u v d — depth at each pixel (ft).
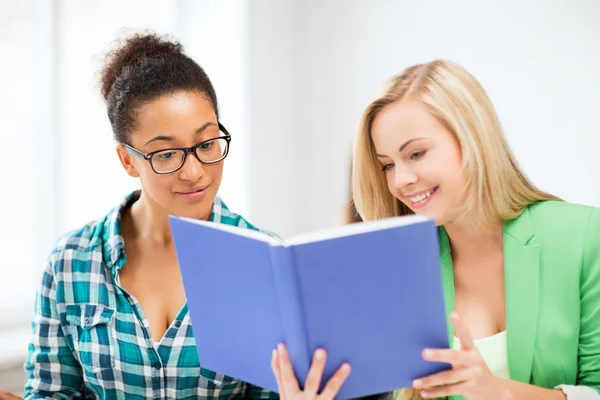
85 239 5.35
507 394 3.95
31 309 10.05
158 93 4.69
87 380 5.17
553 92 8.04
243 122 10.93
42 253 10.23
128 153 4.95
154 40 5.08
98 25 10.39
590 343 4.62
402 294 3.72
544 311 4.68
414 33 9.47
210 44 11.05
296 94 11.24
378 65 10.03
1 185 9.91
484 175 4.63
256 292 3.90
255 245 3.76
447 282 5.04
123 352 5.05
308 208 11.35
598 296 4.58
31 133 10.08
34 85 10.05
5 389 8.82
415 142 4.55
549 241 4.73
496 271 4.98
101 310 5.13
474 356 3.80
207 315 4.34
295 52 11.15
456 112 4.54
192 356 4.98
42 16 10.00
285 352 3.82
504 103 8.54
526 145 8.38
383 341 3.79
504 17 8.43
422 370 3.90
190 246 4.23
